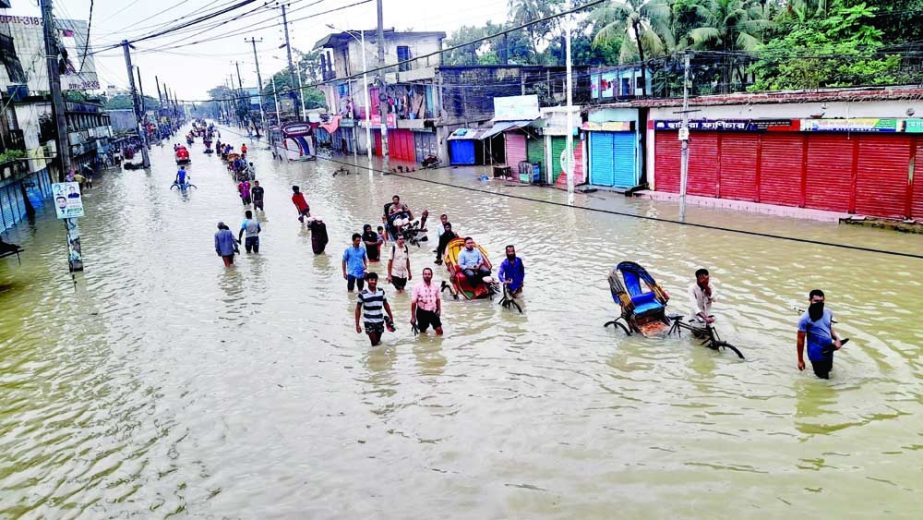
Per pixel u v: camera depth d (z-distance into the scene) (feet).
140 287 55.67
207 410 31.71
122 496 24.99
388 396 31.78
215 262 63.31
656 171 84.28
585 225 68.49
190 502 24.22
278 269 59.11
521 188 99.81
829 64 81.05
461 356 36.27
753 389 29.76
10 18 109.91
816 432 25.84
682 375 31.73
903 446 24.50
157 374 36.63
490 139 118.73
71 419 31.78
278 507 23.44
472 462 25.41
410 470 25.20
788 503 21.66
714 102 72.90
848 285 43.11
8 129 95.81
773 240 56.03
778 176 69.15
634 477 23.68
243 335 42.11
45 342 43.16
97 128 197.98
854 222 59.47
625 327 37.45
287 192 113.09
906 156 57.36
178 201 108.88
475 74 135.74
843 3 84.89
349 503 23.35
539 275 51.03
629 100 94.79
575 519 21.57
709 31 95.91
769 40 100.27
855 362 31.81
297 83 229.66
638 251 55.72
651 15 102.12
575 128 94.38
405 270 49.88
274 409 31.30
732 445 25.32
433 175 125.08
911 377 29.91
